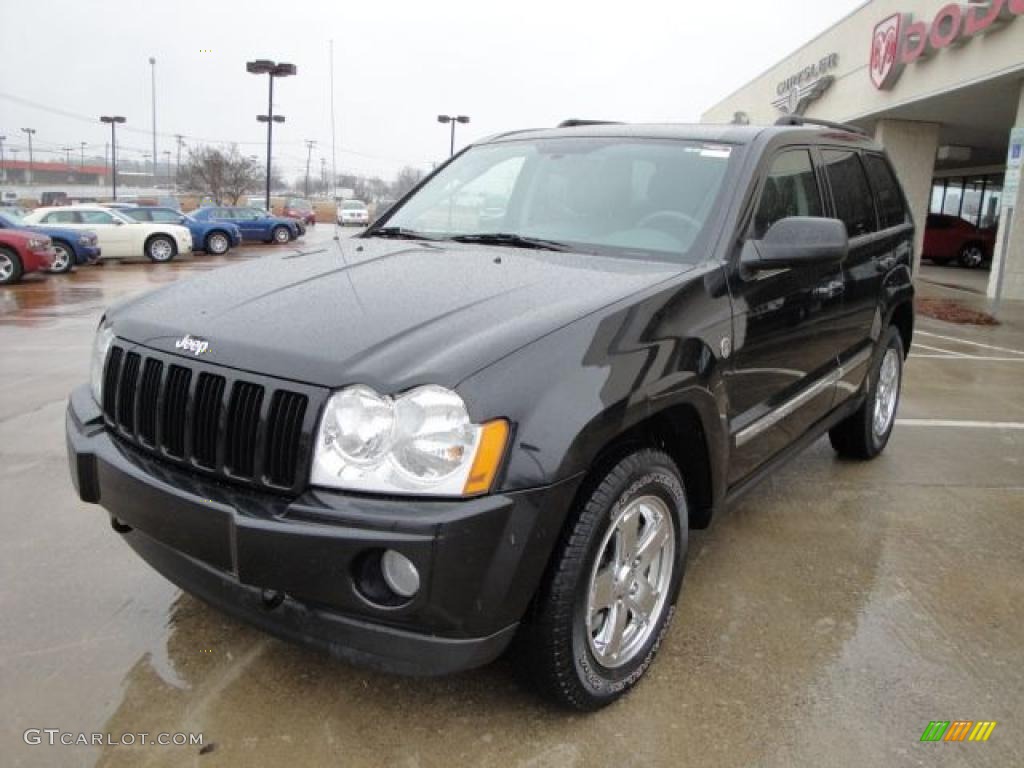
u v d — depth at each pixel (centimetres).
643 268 286
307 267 305
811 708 259
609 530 238
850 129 459
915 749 241
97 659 274
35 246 1561
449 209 377
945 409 652
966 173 2919
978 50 1362
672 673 276
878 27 1686
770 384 327
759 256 302
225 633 291
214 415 229
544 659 232
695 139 352
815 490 453
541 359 221
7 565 339
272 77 3206
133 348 256
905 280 488
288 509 210
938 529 403
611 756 235
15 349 834
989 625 313
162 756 229
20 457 477
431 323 234
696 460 288
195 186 5191
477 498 206
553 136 394
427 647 210
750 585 339
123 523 266
